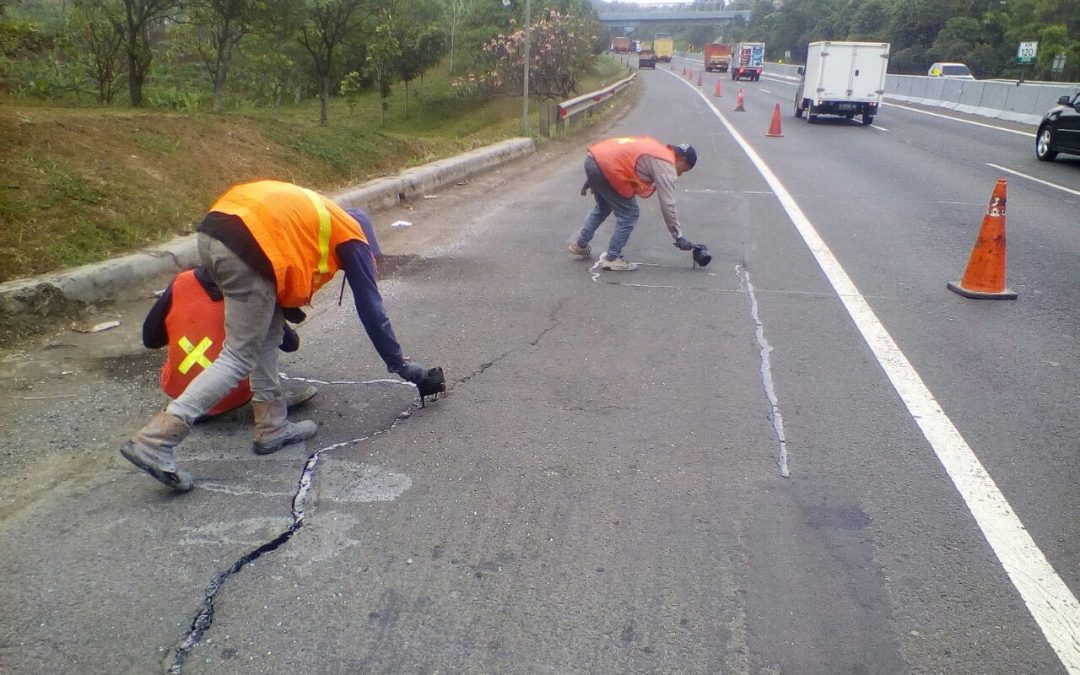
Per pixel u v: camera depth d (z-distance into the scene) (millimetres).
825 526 3188
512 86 30109
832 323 5617
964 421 4102
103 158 7480
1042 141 15391
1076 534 3145
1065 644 2568
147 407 4129
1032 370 4805
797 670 2465
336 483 3471
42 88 13680
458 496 3377
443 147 14148
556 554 3002
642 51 70188
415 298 6129
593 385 4523
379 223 8945
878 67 22391
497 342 5191
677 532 3141
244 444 3807
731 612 2707
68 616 2648
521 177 12570
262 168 9469
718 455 3734
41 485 3400
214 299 3918
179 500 3320
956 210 10016
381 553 2996
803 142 17906
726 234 8445
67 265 5621
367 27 15508
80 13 13414
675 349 5094
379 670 2445
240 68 21609
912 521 3221
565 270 6969
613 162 6547
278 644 2545
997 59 52875
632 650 2539
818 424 4059
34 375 4445
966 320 5723
